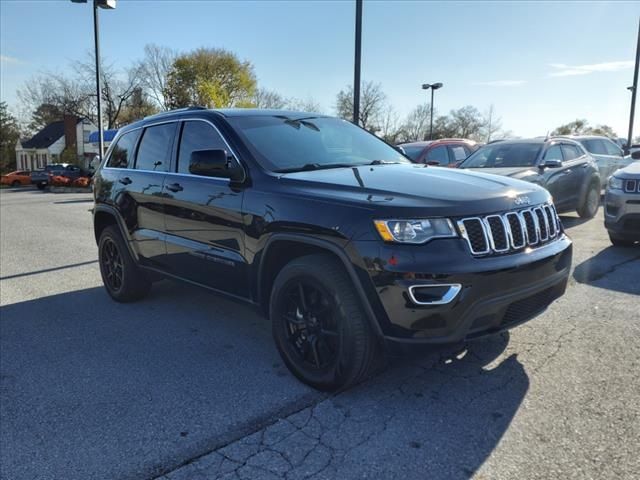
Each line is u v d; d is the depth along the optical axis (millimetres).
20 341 4414
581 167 9430
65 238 10359
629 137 21266
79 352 4129
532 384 3273
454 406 3057
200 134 4242
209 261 3990
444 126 61062
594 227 8875
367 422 2922
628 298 4867
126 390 3434
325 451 2662
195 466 2582
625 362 3531
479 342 3941
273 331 3521
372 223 2871
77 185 33531
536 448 2607
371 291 2861
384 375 3494
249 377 3572
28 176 44969
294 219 3217
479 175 3615
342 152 4219
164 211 4445
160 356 3998
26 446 2811
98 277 6781
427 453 2609
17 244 9711
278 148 3896
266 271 3551
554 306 4684
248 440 2795
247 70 57281
